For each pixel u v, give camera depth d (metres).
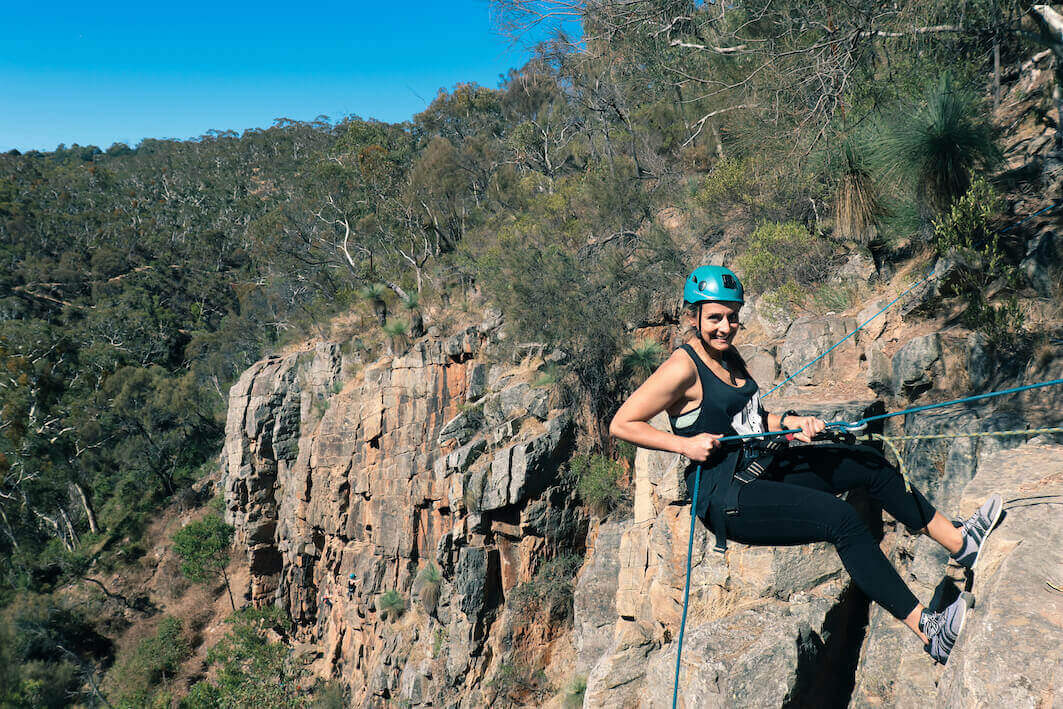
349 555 28.81
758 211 14.14
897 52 9.45
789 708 4.97
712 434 2.10
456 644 19.50
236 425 35.91
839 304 10.45
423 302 28.42
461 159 37.75
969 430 5.74
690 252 18.06
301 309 44.56
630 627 8.73
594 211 23.12
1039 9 8.05
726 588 6.61
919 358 7.37
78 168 153.38
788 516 1.99
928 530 2.29
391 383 25.92
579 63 11.06
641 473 10.71
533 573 19.22
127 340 74.69
